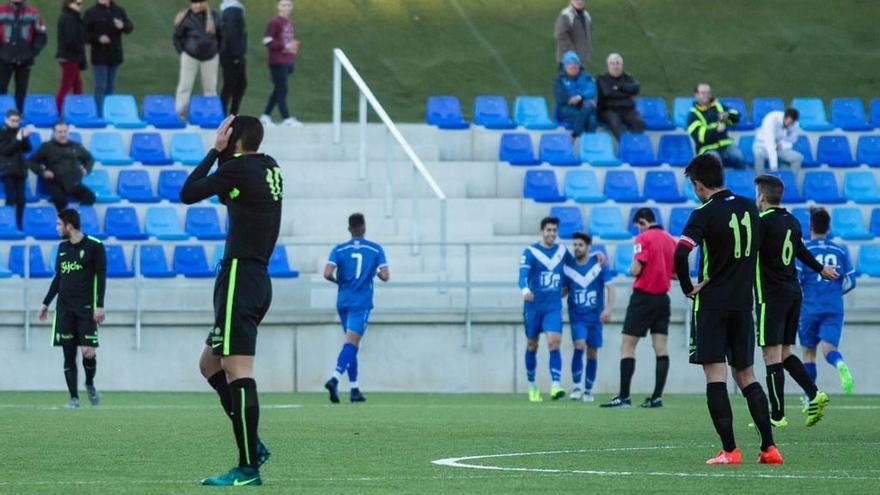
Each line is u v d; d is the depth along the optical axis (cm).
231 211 2686
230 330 2664
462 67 12512
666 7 13462
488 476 2902
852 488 2672
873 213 8138
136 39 12369
